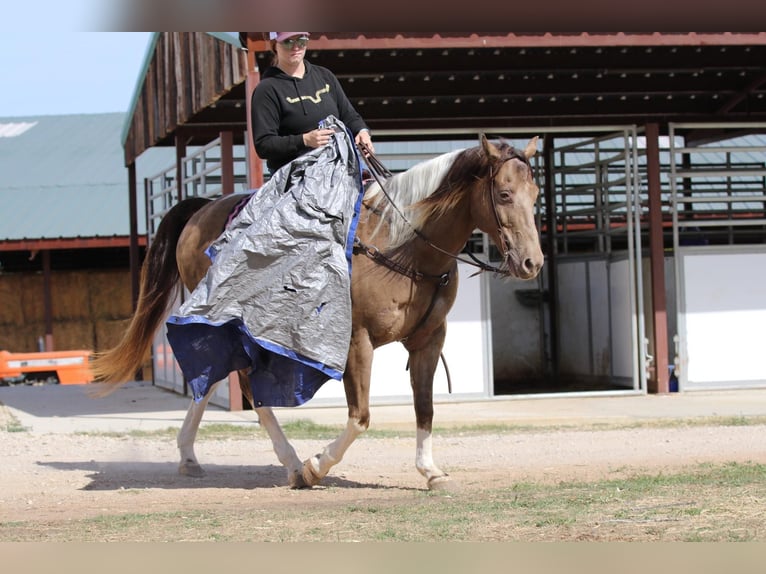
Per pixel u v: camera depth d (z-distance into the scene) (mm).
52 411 15305
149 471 9430
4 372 24078
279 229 7418
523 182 7125
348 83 14992
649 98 16281
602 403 14875
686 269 16031
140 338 9195
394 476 8930
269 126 7883
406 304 7535
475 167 7340
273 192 7672
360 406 7688
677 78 15578
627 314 16422
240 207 8188
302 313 7312
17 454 10547
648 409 13914
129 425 13211
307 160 7676
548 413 13773
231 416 13984
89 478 8992
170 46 16719
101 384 9430
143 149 19734
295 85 8031
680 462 9242
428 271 7543
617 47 13852
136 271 21625
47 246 27234
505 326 19891
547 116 16438
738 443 10531
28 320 29578
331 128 7805
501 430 12320
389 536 5680
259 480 8859
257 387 7496
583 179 22016
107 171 31984
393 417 13617
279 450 8359
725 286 16125
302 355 7297
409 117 16391
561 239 19562
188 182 16891
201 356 7461
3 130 36844
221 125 16297
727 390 16047
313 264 7375
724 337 16078
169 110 16969
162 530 6133
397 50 13555
